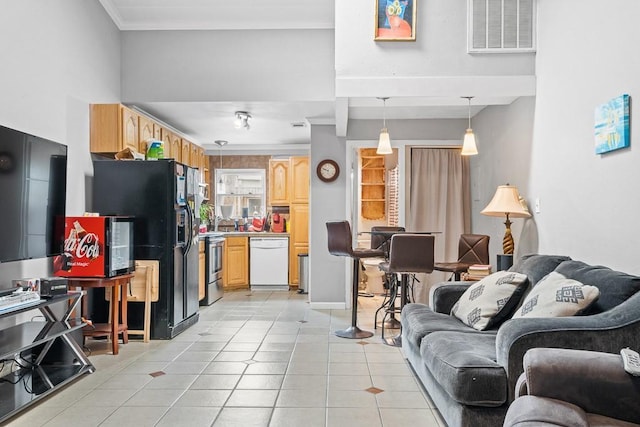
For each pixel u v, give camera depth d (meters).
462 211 6.43
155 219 4.56
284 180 7.92
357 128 6.15
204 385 3.29
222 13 5.06
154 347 4.26
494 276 3.38
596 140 3.05
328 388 3.23
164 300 4.55
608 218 2.96
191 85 5.20
